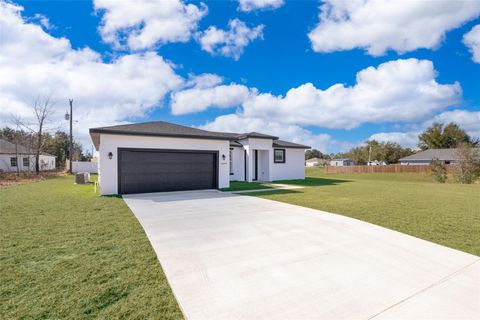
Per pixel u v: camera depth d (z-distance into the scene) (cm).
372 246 513
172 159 1363
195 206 925
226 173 1531
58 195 1203
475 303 316
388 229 630
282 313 291
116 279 362
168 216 759
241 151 2092
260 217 750
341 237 568
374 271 401
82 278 363
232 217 749
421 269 410
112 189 1219
